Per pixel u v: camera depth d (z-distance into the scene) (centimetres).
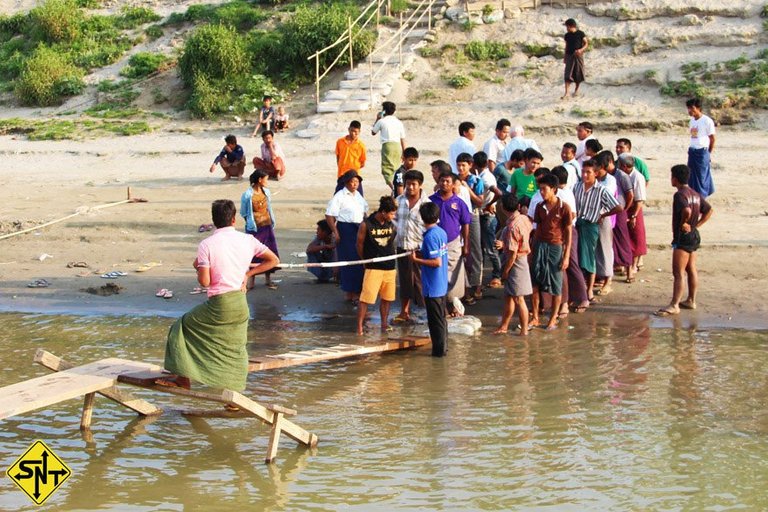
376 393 968
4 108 2797
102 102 2705
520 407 920
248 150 2227
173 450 855
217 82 2611
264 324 1205
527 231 1099
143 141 2381
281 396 968
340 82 2517
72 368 894
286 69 2633
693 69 2331
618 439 842
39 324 1231
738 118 2192
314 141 2245
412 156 1270
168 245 1568
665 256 1412
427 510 727
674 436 846
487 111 2303
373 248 1130
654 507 721
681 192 1161
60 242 1608
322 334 1159
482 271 1312
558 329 1155
